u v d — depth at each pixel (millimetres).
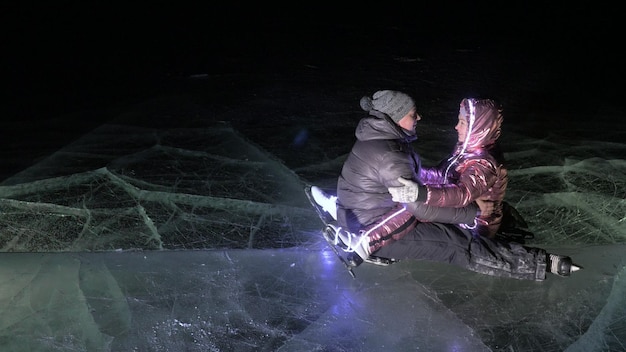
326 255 4191
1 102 6875
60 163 5422
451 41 9031
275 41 8984
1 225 4488
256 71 7805
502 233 4250
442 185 3648
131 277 3928
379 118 3695
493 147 3863
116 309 3654
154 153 5621
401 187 3500
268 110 6594
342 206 3906
